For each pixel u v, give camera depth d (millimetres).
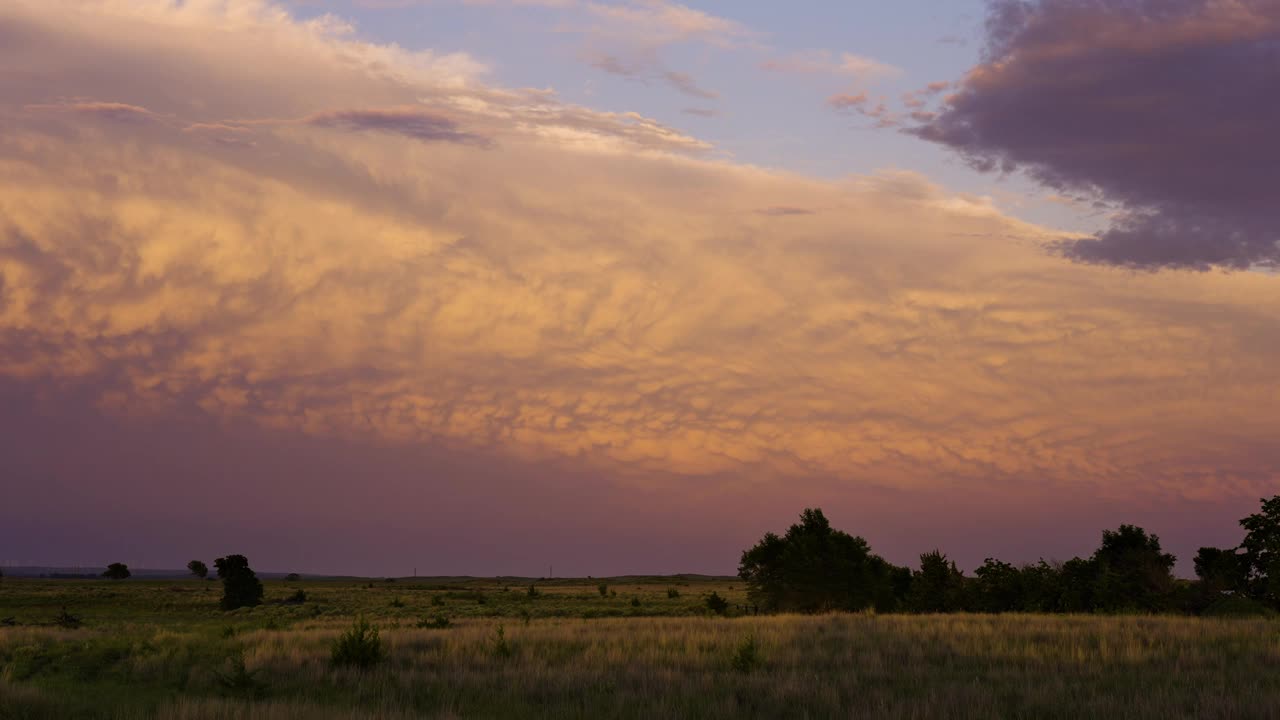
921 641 28562
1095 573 52062
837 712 17750
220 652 28297
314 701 19906
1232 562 48438
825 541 61844
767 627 35250
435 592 127938
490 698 20641
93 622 69562
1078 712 17109
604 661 25078
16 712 17969
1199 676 20703
